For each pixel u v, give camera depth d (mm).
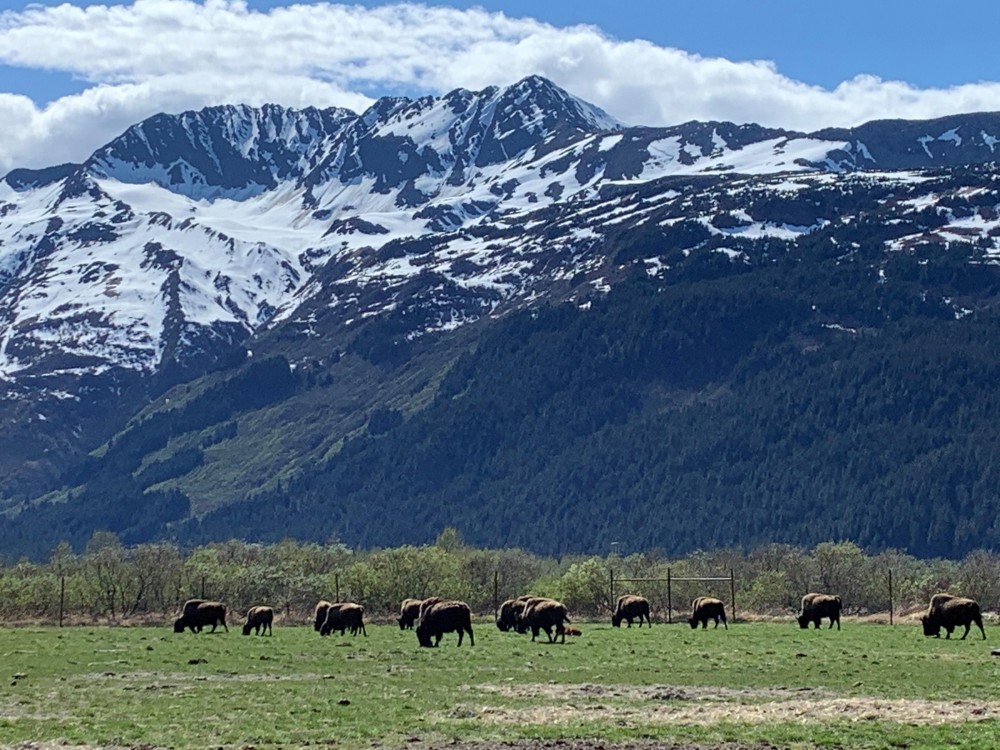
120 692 56625
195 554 166250
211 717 48875
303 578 136875
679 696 54688
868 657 70688
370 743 43344
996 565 181500
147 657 73062
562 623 86000
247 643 84188
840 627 99812
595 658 71312
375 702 52688
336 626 93875
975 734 43344
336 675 63312
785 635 90625
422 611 84625
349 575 134750
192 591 137500
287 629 102438
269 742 43594
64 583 133000
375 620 120625
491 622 113938
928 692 55188
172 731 45719
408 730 45625
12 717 49469
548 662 69250
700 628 100938
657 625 107562
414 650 77125
